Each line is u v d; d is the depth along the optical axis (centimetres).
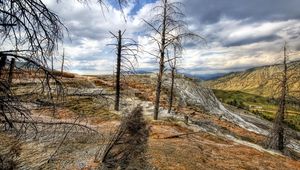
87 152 1219
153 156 1327
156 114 2539
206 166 1330
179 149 1529
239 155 1686
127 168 1144
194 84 5600
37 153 1096
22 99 372
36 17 372
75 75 3934
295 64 2681
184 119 2917
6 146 1058
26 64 363
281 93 2670
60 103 430
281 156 2064
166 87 4916
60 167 1038
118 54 2650
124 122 1554
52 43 393
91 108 2106
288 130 2722
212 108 5109
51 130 1233
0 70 347
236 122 4738
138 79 5119
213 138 2180
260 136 3331
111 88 3366
